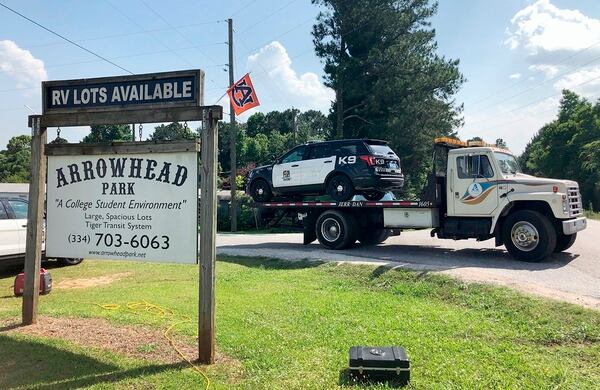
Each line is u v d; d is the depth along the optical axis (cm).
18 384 420
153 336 555
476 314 662
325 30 3167
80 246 585
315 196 1412
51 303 740
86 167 583
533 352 508
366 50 3114
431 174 1149
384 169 1277
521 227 1045
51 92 595
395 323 606
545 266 987
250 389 409
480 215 1103
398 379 422
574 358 493
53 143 598
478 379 429
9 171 6812
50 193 604
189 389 411
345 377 432
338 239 1277
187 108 512
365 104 3108
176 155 536
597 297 699
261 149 6612
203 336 472
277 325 595
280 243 1519
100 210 573
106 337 552
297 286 869
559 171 6288
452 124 3234
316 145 1362
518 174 1144
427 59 3023
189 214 531
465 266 985
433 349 507
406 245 1378
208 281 477
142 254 552
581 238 1497
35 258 604
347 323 607
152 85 536
